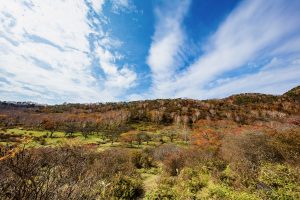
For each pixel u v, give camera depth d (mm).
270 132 16031
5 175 2221
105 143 53125
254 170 10336
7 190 2162
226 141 18391
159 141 57656
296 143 12594
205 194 8664
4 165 2203
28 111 108250
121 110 124812
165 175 14109
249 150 13500
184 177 11742
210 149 19625
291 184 7949
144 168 17984
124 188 9547
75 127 77062
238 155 13680
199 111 108625
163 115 113312
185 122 91375
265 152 13016
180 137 61625
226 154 15508
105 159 13180
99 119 97000
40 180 2488
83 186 3143
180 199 8305
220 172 11227
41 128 70500
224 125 61594
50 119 82438
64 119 90500
